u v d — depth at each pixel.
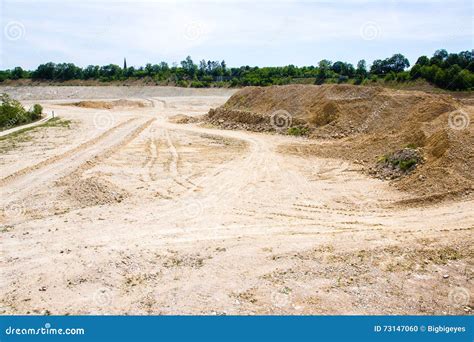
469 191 14.31
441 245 10.91
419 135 19.78
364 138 24.67
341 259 10.41
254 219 13.86
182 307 8.58
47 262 10.54
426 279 9.41
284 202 15.70
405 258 10.34
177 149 26.39
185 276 9.79
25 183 17.73
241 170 20.75
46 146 26.33
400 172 17.77
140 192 16.89
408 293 8.91
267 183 18.39
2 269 10.20
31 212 14.27
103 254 10.98
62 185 17.44
